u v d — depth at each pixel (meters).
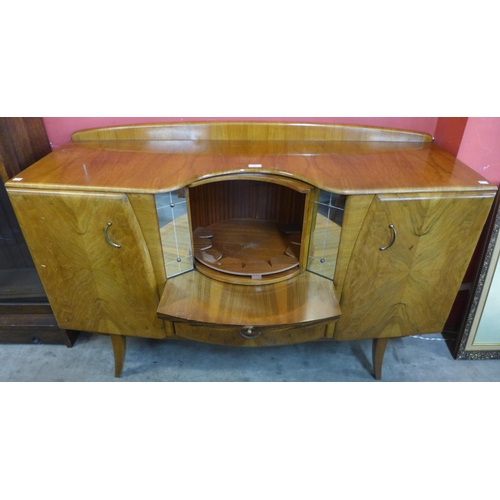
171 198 1.02
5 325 1.51
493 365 1.52
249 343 1.21
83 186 0.98
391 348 1.59
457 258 1.09
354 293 1.13
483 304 1.42
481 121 1.19
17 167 1.19
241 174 1.07
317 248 1.11
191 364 1.51
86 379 1.44
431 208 0.99
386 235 1.03
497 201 1.27
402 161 1.15
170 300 1.06
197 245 1.28
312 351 1.57
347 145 1.29
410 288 1.14
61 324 1.27
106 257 1.08
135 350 1.56
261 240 1.33
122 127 1.28
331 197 1.01
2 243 1.52
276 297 1.08
